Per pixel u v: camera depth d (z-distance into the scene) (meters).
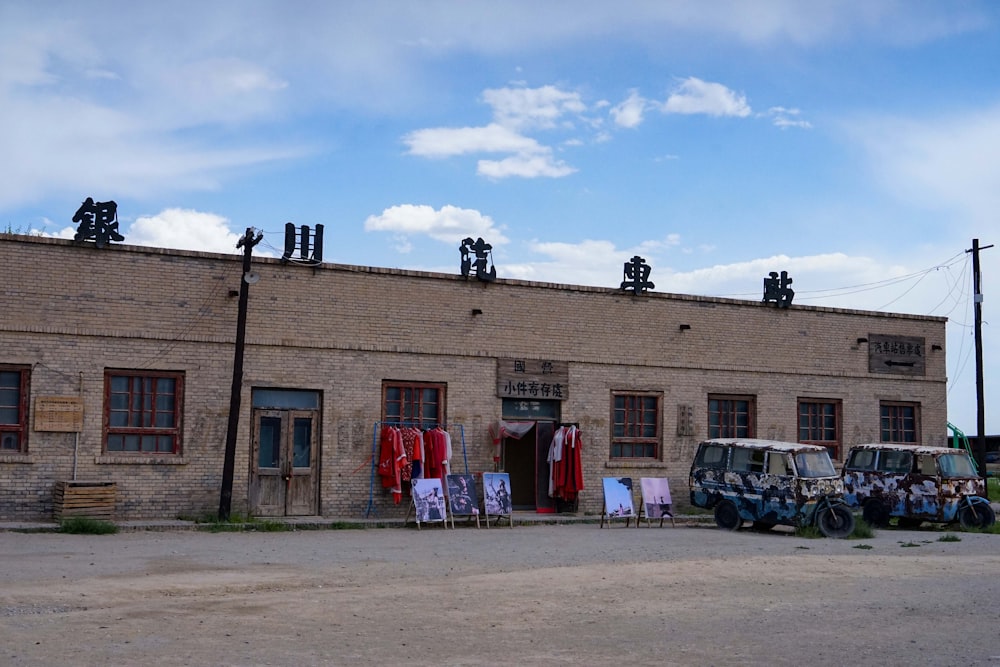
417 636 11.09
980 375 35.66
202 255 23.81
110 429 22.78
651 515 25.33
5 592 13.05
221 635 10.84
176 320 23.47
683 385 29.55
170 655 9.85
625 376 28.72
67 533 20.73
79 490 21.78
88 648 10.02
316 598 13.28
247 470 23.95
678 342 29.59
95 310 22.72
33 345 22.16
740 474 24.59
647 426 29.16
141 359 23.08
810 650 10.81
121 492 22.73
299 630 11.23
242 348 23.08
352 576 15.44
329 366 24.98
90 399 22.55
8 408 22.02
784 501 23.75
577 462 27.11
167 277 23.45
